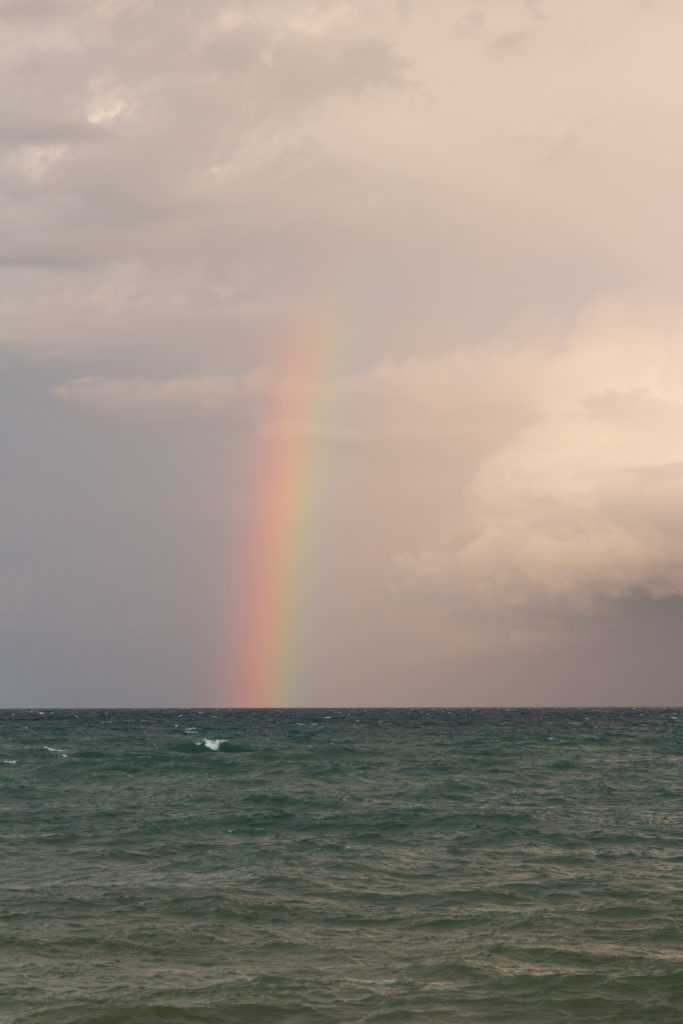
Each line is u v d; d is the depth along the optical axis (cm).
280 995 2105
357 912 2905
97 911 2897
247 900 3039
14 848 4022
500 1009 2009
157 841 4216
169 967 2334
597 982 2189
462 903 3023
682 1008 2009
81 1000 2062
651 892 3181
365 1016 1966
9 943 2536
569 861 3772
